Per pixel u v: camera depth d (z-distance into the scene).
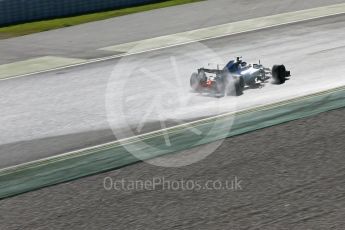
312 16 61.00
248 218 21.12
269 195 22.80
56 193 24.36
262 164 25.77
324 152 26.59
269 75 41.00
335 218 20.75
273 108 33.56
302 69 42.16
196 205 22.39
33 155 29.78
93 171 26.52
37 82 45.53
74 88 42.66
